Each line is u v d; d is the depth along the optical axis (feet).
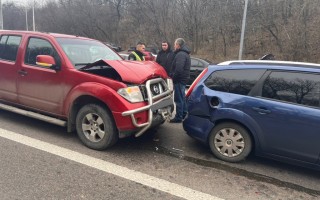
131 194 11.80
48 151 15.15
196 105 15.84
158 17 101.35
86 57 17.63
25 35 18.44
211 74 15.79
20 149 15.19
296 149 13.73
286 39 74.23
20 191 11.51
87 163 14.12
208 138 15.70
